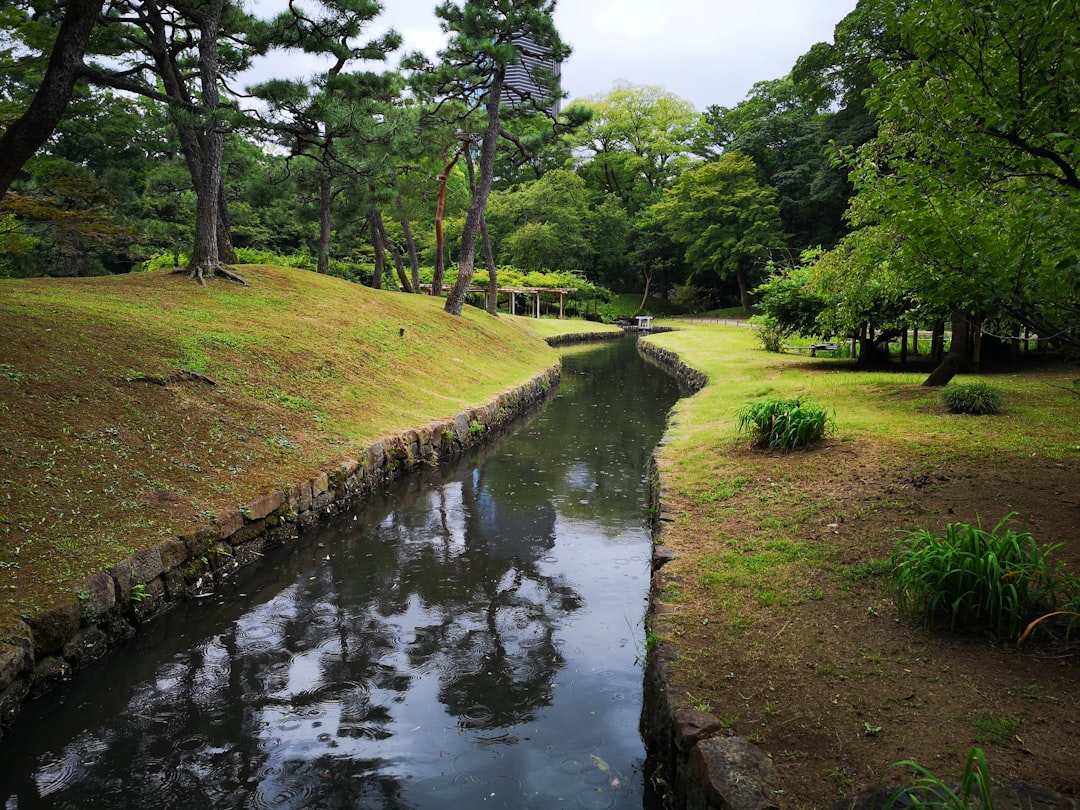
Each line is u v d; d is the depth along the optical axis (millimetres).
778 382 13719
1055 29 3832
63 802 3557
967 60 4316
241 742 4055
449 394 13875
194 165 14664
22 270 24359
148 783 3705
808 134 42219
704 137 53781
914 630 4012
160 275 13953
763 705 3400
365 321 15547
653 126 55406
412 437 10570
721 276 47875
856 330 15594
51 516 5590
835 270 11227
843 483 6641
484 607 5906
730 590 4727
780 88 45250
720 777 2857
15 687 4266
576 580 6504
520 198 49250
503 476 10414
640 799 3549
